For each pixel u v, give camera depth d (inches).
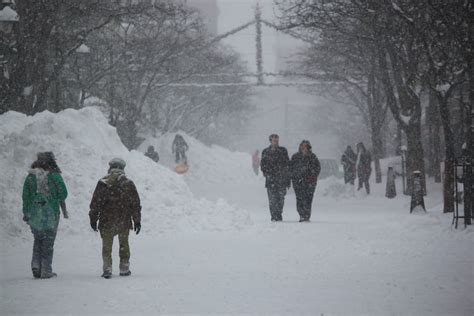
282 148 2265.0
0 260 1427.2
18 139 1993.1
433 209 2534.5
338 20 3184.1
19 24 3144.7
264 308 890.7
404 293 990.4
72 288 1061.8
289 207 3090.6
